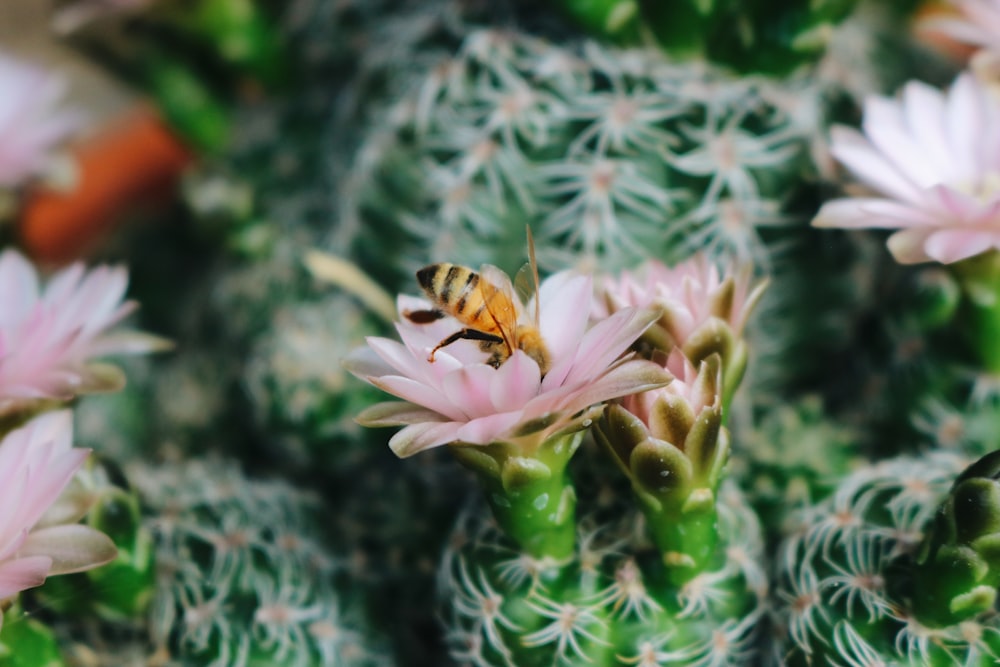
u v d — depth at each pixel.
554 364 0.12
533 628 0.13
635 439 0.12
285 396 0.16
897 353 0.16
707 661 0.13
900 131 0.14
